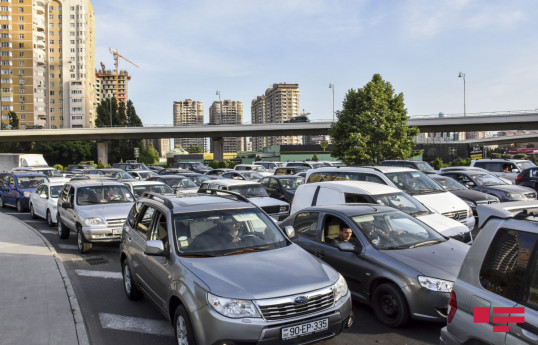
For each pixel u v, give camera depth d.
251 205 5.48
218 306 3.62
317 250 6.03
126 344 4.71
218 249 4.59
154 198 5.96
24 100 116.50
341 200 8.25
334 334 3.92
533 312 2.52
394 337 4.73
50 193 13.90
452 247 5.50
